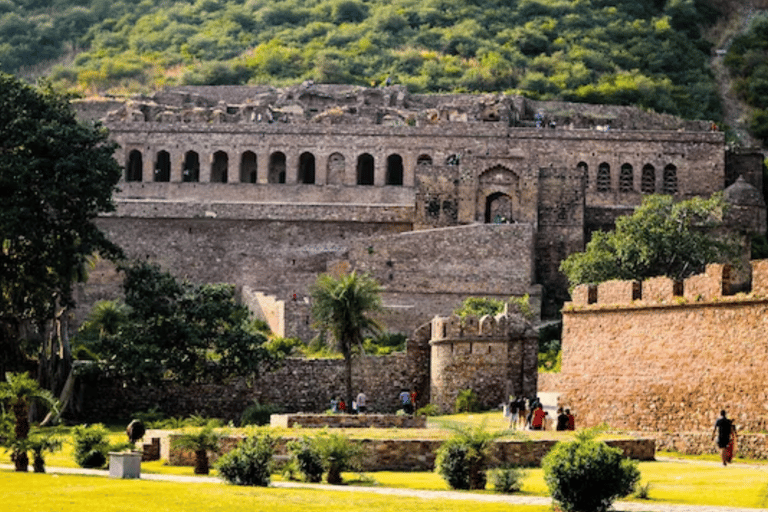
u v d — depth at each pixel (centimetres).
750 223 13925
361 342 10488
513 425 8262
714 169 15800
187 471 6319
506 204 14288
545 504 5038
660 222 12050
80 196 10181
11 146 10162
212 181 16350
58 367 10138
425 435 6638
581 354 7931
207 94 19700
